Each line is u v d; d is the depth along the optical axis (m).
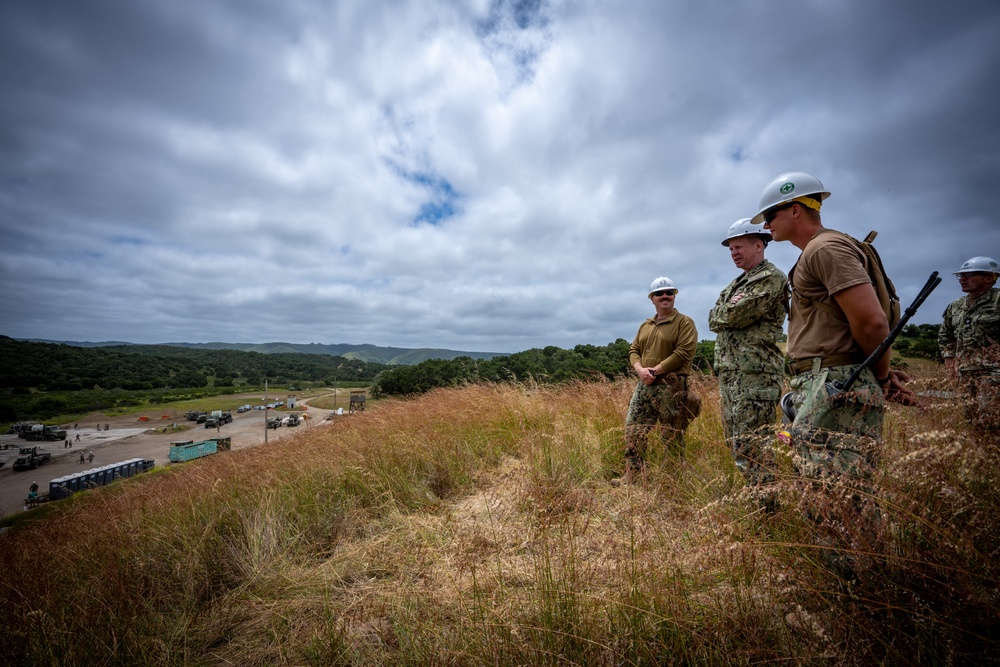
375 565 2.95
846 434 1.72
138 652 2.38
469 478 4.45
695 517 2.02
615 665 1.59
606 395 6.02
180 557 3.29
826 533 1.56
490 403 6.40
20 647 2.42
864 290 1.74
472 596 2.13
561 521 2.14
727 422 2.93
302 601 2.65
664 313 3.94
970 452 1.32
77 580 3.12
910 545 1.45
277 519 3.77
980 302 3.66
